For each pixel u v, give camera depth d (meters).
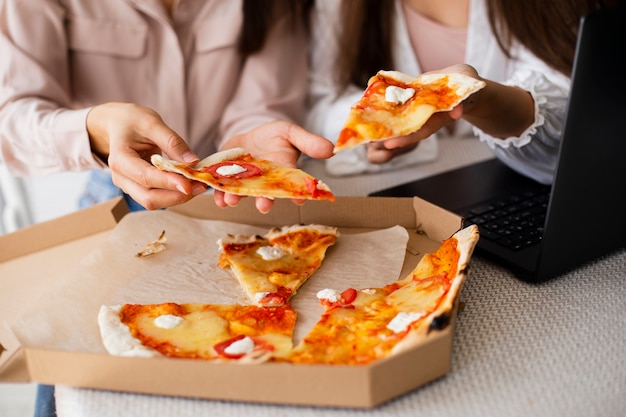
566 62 0.94
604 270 0.71
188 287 0.71
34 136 0.90
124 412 0.56
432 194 0.85
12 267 0.77
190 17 1.07
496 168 0.92
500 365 0.59
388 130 0.65
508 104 0.79
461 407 0.55
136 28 1.04
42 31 1.00
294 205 0.80
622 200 0.69
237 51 1.10
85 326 0.65
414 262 0.73
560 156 0.62
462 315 0.65
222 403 0.56
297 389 0.54
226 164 0.73
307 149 0.78
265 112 1.10
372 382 0.53
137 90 1.08
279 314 0.66
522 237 0.74
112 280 0.72
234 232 0.80
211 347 0.61
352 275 0.72
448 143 1.08
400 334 0.59
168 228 0.80
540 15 0.92
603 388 0.56
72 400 0.57
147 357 0.56
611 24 0.59
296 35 1.15
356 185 0.94
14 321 0.65
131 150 0.73
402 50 1.12
